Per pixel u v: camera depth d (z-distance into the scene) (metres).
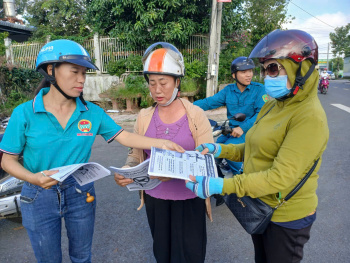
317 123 1.31
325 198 3.63
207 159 1.74
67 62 1.51
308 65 1.36
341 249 2.63
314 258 2.52
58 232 1.77
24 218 1.70
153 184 1.91
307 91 1.38
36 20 16.25
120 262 2.55
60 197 1.68
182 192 1.88
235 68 3.05
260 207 1.52
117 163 5.23
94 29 11.44
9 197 2.85
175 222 1.94
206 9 10.64
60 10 15.05
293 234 1.52
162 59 1.71
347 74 53.25
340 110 10.09
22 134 1.57
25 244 2.90
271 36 1.44
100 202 3.75
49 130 1.60
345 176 4.29
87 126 1.72
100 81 11.23
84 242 1.87
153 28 10.23
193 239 1.96
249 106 3.14
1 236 3.06
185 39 10.44
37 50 12.04
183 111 1.92
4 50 12.50
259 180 1.36
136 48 11.13
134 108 10.20
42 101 1.59
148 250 2.72
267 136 1.48
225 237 2.91
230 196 1.64
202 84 10.74
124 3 9.70
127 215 3.40
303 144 1.32
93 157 5.61
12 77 10.70
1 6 19.33
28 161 1.64
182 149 1.77
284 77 1.40
